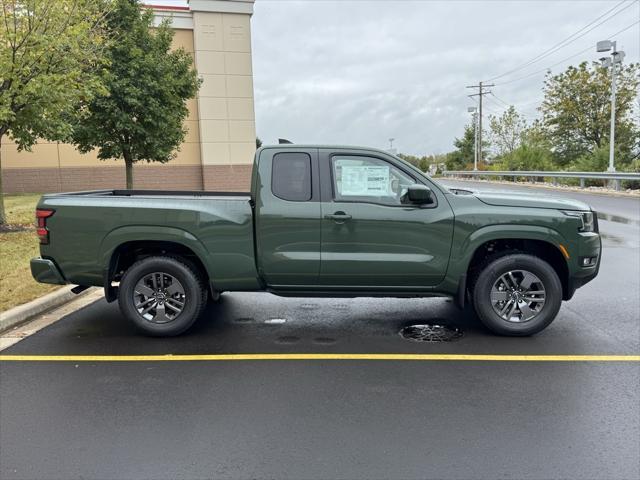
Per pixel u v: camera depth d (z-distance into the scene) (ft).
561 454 10.42
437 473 9.80
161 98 50.26
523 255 17.28
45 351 16.62
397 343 17.22
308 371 14.87
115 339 17.78
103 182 77.92
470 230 16.92
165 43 51.72
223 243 17.29
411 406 12.60
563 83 129.90
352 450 10.62
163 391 13.57
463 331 18.38
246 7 77.92
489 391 13.41
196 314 17.83
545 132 137.08
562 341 17.16
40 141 75.10
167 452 10.61
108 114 48.24
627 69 123.65
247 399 13.06
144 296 17.87
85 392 13.53
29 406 12.74
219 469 9.99
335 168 17.26
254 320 19.89
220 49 77.92
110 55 45.34
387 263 17.06
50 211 17.48
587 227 17.26
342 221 16.97
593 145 129.08
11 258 28.53
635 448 10.62
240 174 80.69
